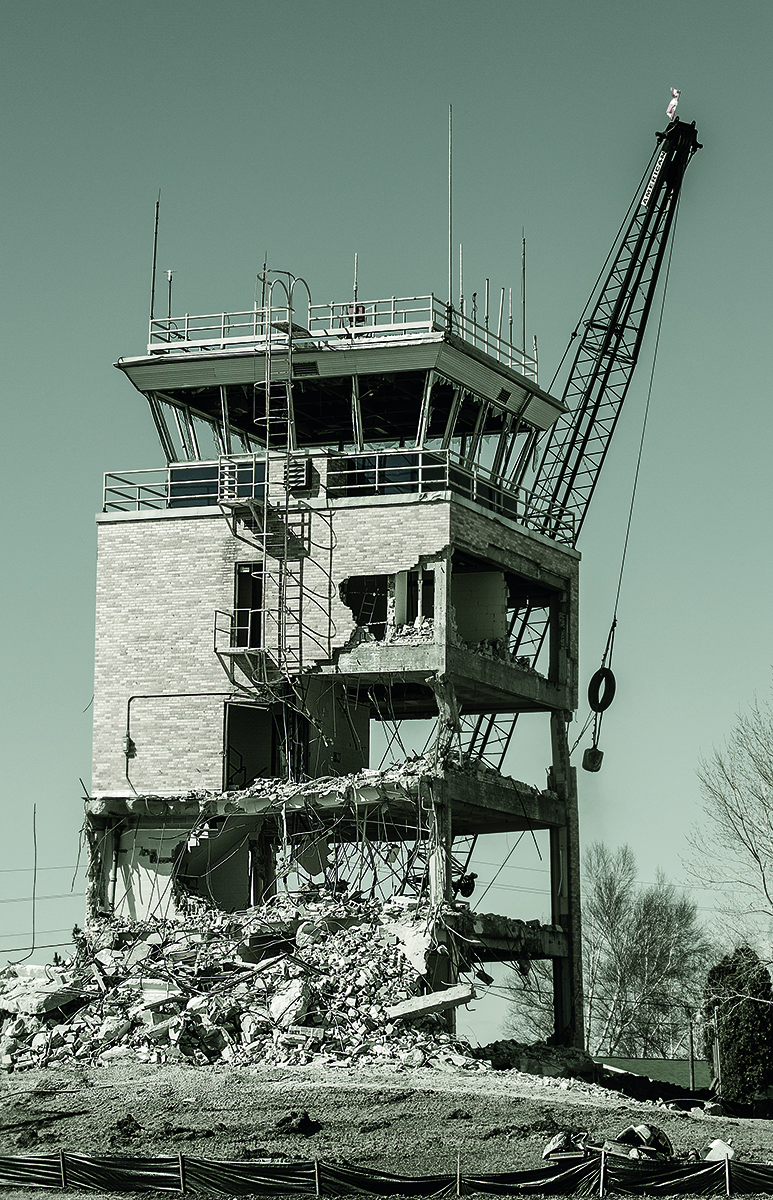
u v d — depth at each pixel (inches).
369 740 4082.2
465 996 3174.2
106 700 3745.1
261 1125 2475.4
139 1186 2133.4
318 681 3757.4
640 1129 2444.6
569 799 3961.6
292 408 3745.1
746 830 3912.4
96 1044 2989.7
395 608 3656.5
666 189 4419.3
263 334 3863.2
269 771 3841.0
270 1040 3002.0
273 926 3412.9
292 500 3708.2
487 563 3821.4
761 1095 3978.8
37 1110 2568.9
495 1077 2942.9
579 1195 2133.4
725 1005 4101.9
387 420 4087.1
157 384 3895.2
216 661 3705.7
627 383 4411.9
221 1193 2121.1
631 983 5521.7
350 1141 2416.3
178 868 3705.7
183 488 3838.6
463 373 3828.7
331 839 4055.1
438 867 3523.6
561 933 3895.2
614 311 4421.8
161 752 3703.3
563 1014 3882.9
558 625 4003.4
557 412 4131.4
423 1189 2113.7
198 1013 3056.1
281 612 3651.6
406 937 3363.7
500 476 4089.6
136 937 3508.9
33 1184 2164.1
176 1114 2544.3
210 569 3740.2
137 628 3757.4
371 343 3767.2
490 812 3782.0
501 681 3764.8
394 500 3661.4
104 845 3727.9
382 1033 3088.1
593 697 4185.5
